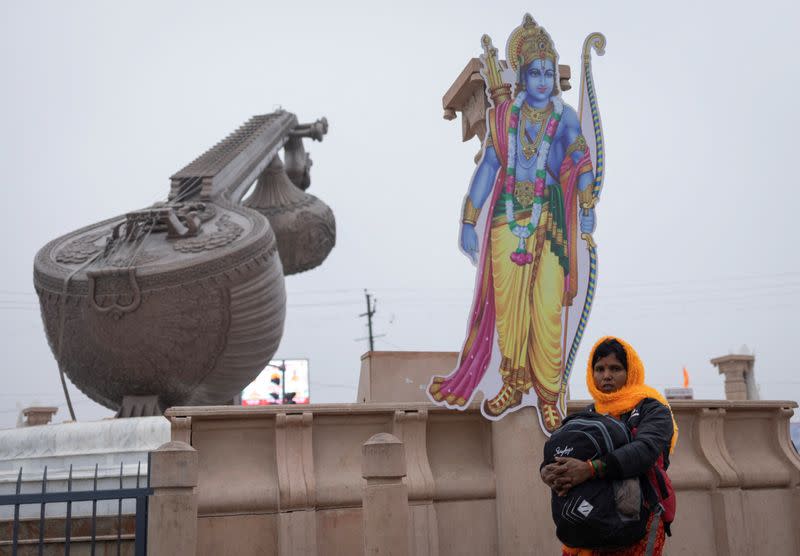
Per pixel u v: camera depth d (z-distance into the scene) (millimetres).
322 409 10891
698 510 12227
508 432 11305
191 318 17109
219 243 17922
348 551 10648
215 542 10242
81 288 16906
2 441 12203
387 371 12961
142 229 18516
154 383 17453
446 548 11148
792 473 12688
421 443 11305
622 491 5383
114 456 11586
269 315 18406
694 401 12477
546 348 11461
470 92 12539
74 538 10812
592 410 6039
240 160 24125
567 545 5594
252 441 10836
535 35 12078
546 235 11680
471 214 11523
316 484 10680
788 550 12500
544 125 11898
